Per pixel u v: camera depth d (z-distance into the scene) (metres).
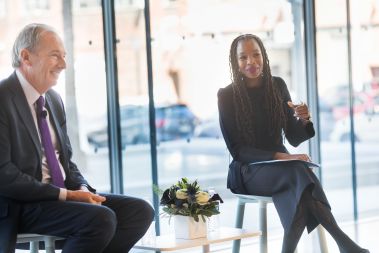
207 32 6.39
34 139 4.05
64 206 3.90
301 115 5.03
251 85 5.18
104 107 5.78
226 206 6.64
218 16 6.43
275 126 5.11
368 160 7.14
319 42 6.75
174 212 4.31
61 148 4.30
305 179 4.62
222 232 4.47
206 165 6.59
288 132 5.20
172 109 6.30
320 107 6.79
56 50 4.12
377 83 7.08
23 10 5.52
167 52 6.20
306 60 6.75
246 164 4.96
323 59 6.78
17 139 3.97
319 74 6.76
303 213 4.63
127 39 5.78
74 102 5.71
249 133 5.04
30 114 4.07
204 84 6.42
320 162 6.79
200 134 6.50
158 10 6.11
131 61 5.80
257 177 4.86
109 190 5.85
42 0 5.59
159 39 6.14
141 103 5.86
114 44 5.71
